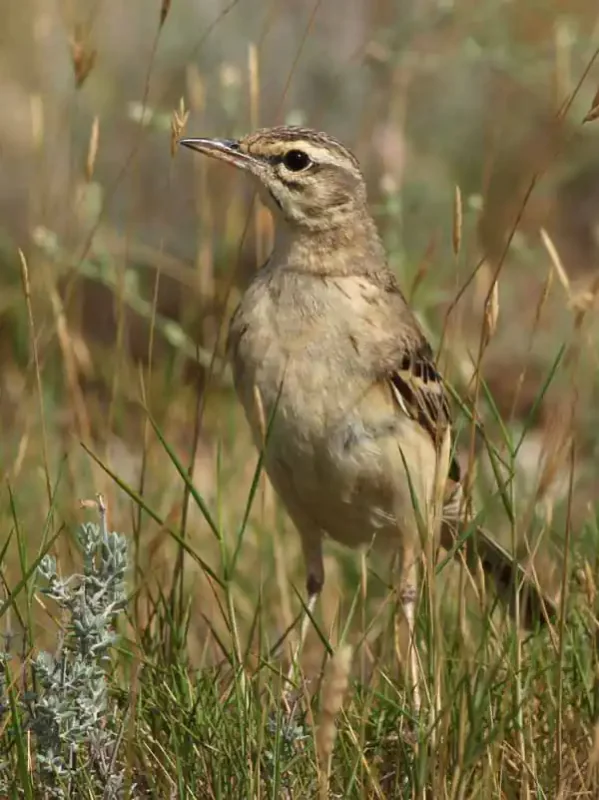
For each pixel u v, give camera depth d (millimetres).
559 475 12789
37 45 16906
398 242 14344
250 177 10617
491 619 9281
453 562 10891
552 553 11281
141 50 19438
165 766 8547
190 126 17328
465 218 15430
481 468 12094
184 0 19641
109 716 8648
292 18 19641
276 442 10344
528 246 17234
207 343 15344
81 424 12094
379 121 17938
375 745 8867
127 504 12000
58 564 9055
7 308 14367
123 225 18125
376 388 10234
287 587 11969
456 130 19781
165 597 10609
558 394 15906
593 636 9086
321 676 8922
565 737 8742
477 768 8398
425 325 13305
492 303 9055
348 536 10883
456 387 12758
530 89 19312
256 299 10414
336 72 18750
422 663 9133
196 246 17156
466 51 14906
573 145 16766
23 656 8625
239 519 13023
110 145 18688
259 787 8039
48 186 15328
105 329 17328
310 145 10477
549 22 18172
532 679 8703
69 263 13289
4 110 18672
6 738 8414
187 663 9516
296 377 10164
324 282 10312
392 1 19109
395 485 10359
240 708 8414
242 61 19219
